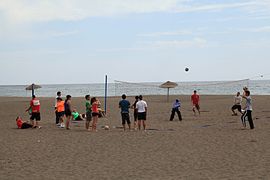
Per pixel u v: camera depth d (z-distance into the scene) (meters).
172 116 21.48
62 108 19.00
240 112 24.03
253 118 21.16
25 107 34.00
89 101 17.14
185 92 85.69
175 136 14.59
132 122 20.83
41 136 15.23
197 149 11.67
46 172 8.96
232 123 19.16
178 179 8.05
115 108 31.41
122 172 8.84
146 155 10.88
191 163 9.66
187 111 27.95
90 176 8.50
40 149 12.19
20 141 13.96
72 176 8.53
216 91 88.94
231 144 12.41
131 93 86.88
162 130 16.69
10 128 18.58
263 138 13.51
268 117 21.41
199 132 15.66
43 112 28.53
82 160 10.33
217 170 8.83
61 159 10.51
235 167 9.08
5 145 13.06
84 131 16.73
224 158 10.20
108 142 13.40
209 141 13.16
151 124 19.58
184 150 11.55
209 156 10.52
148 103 38.12
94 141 13.68
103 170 9.08
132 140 13.76
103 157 10.70
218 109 29.00
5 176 8.62
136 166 9.45
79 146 12.66
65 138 14.55
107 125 19.25
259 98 40.91
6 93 103.88
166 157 10.52
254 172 8.51
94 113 16.73
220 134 14.85
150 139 13.91
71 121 21.64
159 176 8.37
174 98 46.84
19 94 93.00
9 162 10.19
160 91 95.81
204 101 39.09
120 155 10.96
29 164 9.91
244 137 13.86
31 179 8.33
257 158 10.06
